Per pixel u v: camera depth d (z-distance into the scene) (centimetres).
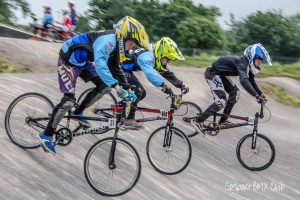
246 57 661
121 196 459
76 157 513
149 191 489
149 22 4656
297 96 1590
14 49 1025
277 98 1518
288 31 4419
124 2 4869
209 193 536
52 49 1149
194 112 740
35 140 502
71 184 450
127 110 451
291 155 841
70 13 1697
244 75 646
